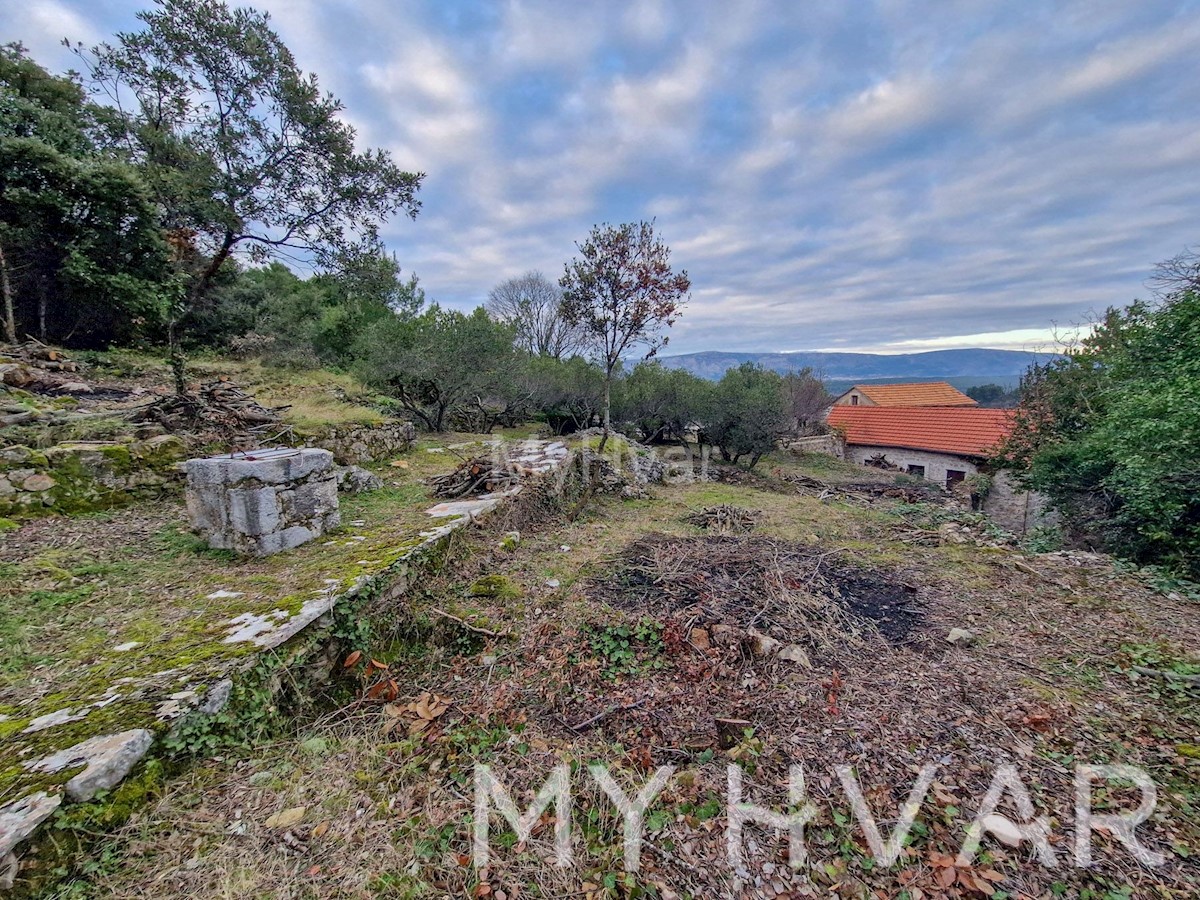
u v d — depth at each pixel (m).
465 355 10.87
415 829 1.85
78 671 2.16
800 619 3.53
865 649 3.26
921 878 1.70
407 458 7.91
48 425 4.60
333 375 12.21
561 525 5.94
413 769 2.15
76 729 1.78
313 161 10.65
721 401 13.59
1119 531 6.37
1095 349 9.43
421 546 3.73
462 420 13.30
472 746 2.33
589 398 14.31
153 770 1.78
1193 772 2.14
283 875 1.61
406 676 2.93
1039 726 2.46
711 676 2.88
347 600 2.90
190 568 3.29
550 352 23.84
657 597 3.81
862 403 27.06
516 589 3.86
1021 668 3.06
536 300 25.31
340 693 2.69
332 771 2.10
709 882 1.70
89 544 3.54
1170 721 2.51
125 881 1.51
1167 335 6.12
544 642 3.19
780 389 15.34
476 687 2.80
